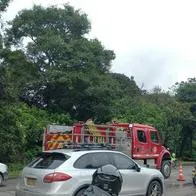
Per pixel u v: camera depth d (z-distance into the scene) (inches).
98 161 494.6
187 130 1865.2
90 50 1389.0
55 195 455.5
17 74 1317.7
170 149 1701.5
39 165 482.9
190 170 1235.2
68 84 1327.5
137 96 1879.9
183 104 1854.1
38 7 1434.5
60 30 1445.6
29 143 1219.2
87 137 861.8
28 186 477.7
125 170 516.1
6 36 1409.9
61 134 830.5
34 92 1401.3
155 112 1638.8
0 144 1063.0
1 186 756.0
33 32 1417.3
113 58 1435.8
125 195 512.1
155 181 555.2
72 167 472.1
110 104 1397.6
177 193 686.5
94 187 171.9
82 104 1397.6
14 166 1080.2
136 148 902.4
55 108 1409.9
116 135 896.9
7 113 1076.5
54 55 1364.4
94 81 1362.0
